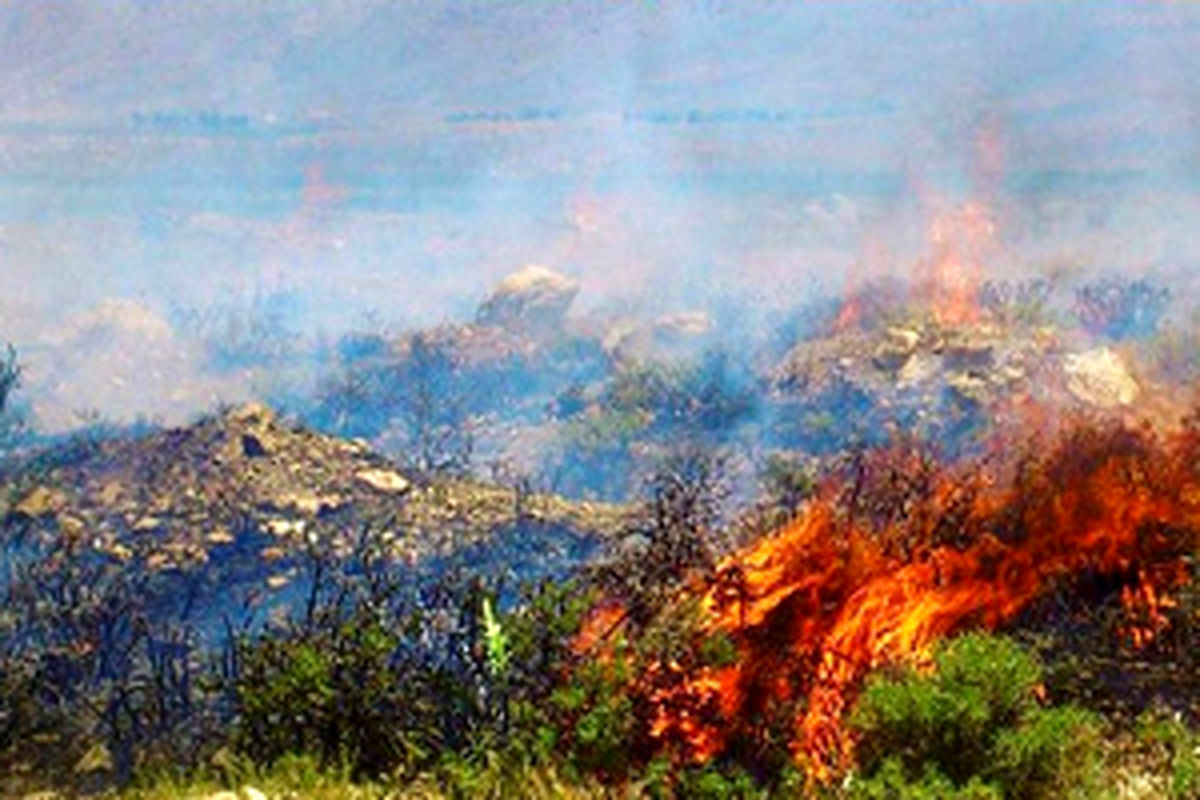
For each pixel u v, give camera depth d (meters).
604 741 18.06
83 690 23.34
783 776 17.69
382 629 20.72
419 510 32.09
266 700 19.72
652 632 19.58
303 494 32.34
